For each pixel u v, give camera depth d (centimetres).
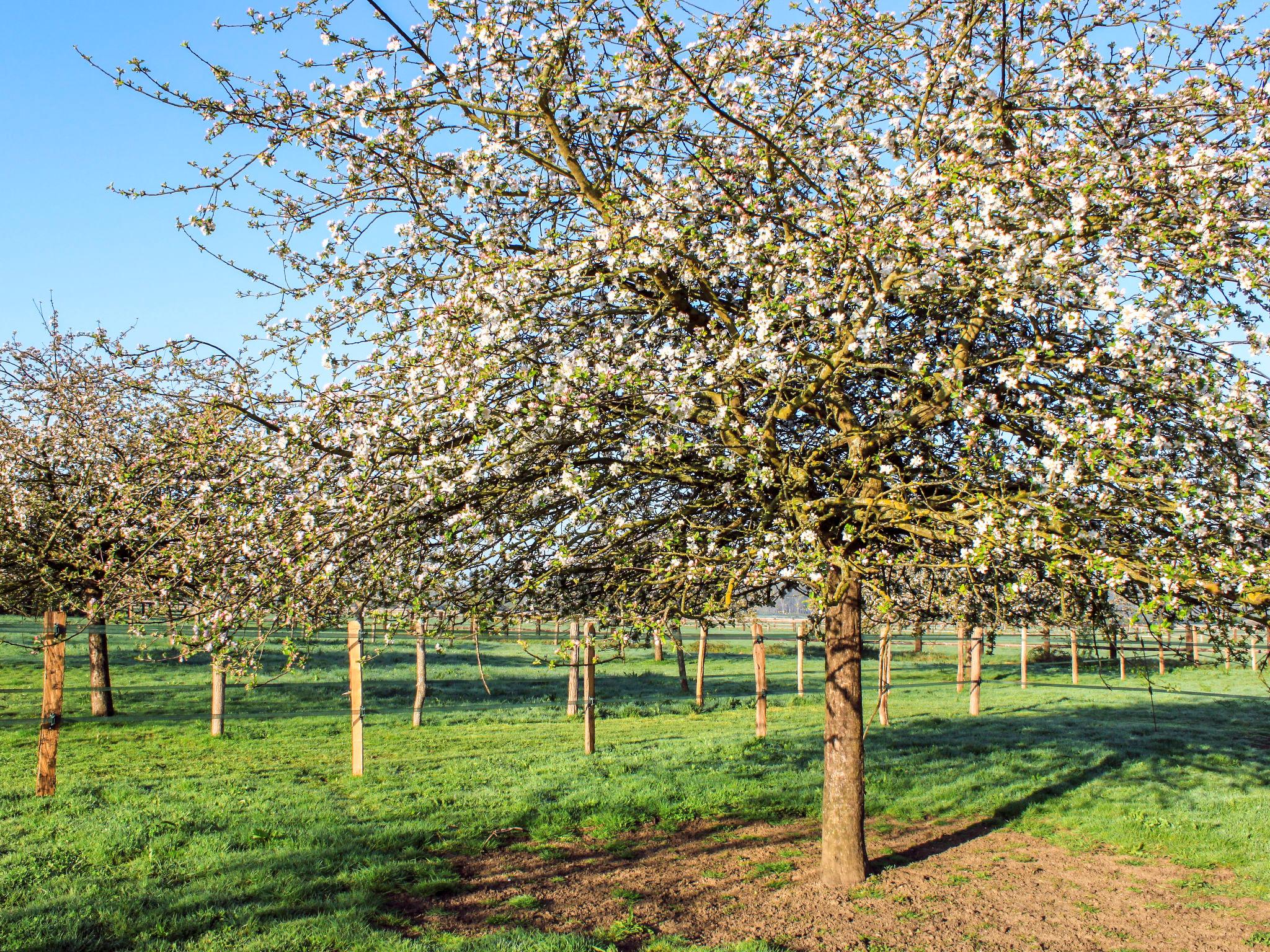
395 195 765
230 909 690
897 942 676
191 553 658
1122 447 527
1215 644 605
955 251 584
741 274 706
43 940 618
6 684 2030
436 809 1036
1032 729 1708
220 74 668
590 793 1127
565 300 718
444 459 612
